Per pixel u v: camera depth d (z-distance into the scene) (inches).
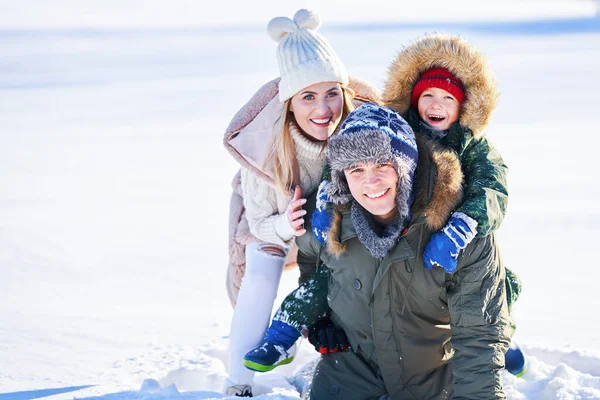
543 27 1134.4
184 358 137.1
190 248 225.6
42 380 124.7
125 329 156.3
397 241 96.9
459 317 96.5
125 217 260.7
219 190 304.2
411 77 109.5
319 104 122.1
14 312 163.8
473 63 103.2
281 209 126.7
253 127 126.2
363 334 104.9
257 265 126.0
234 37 1167.0
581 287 180.9
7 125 469.7
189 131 442.0
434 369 105.4
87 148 394.0
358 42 919.7
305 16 126.0
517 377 118.1
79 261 208.4
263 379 133.0
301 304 113.1
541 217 240.5
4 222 246.7
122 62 847.1
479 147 104.1
